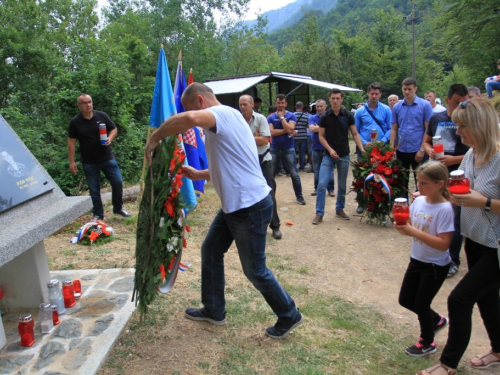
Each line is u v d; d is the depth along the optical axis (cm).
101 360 290
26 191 350
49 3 2736
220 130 283
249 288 418
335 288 441
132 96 1179
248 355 308
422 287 306
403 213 288
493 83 1282
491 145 267
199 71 2989
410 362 310
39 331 328
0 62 2269
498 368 304
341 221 675
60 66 1059
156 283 307
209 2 3177
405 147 623
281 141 768
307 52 2906
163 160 295
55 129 1036
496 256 266
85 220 654
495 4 2166
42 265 364
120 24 2978
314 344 328
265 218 302
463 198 260
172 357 303
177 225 329
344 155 660
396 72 3859
